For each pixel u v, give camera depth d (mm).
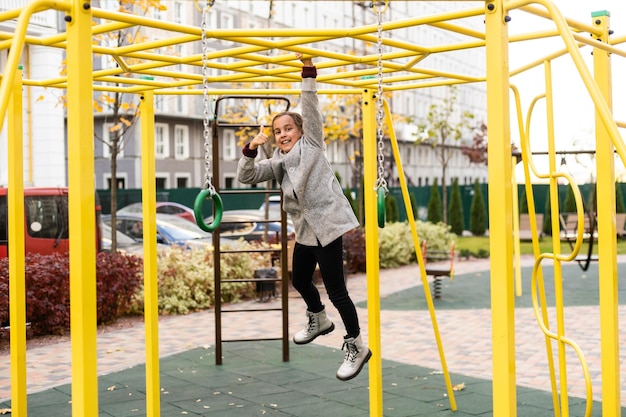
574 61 2723
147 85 4652
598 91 2693
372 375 4621
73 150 2740
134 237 14062
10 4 12570
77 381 2766
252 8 29938
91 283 2766
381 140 3367
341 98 17766
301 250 4082
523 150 4562
